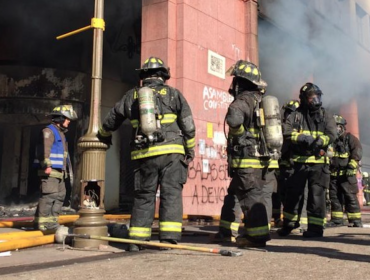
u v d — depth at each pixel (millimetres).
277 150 3803
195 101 9312
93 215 4113
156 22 9250
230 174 3949
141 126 3746
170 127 3904
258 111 3809
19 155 13539
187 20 9352
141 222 3814
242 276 2508
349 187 7004
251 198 3838
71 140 12727
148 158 3822
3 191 13344
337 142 7121
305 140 4824
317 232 4930
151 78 4039
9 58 12617
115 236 4395
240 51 10992
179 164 3906
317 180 4969
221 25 10391
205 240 4680
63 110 5582
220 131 9914
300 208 5562
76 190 12070
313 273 2570
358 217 6883
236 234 4426
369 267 2766
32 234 4711
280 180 6078
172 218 3830
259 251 3598
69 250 3953
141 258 3305
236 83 4090
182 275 2564
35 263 3197
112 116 4102
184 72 9086
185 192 8750
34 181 13562
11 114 12836
